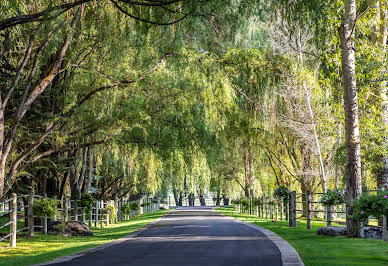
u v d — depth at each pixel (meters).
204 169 27.48
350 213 15.30
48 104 19.22
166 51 18.08
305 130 29.73
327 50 18.44
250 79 18.55
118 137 22.67
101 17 15.77
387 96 22.56
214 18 16.73
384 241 13.45
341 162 24.95
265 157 38.72
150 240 15.25
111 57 17.36
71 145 20.83
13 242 14.98
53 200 19.33
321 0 12.65
